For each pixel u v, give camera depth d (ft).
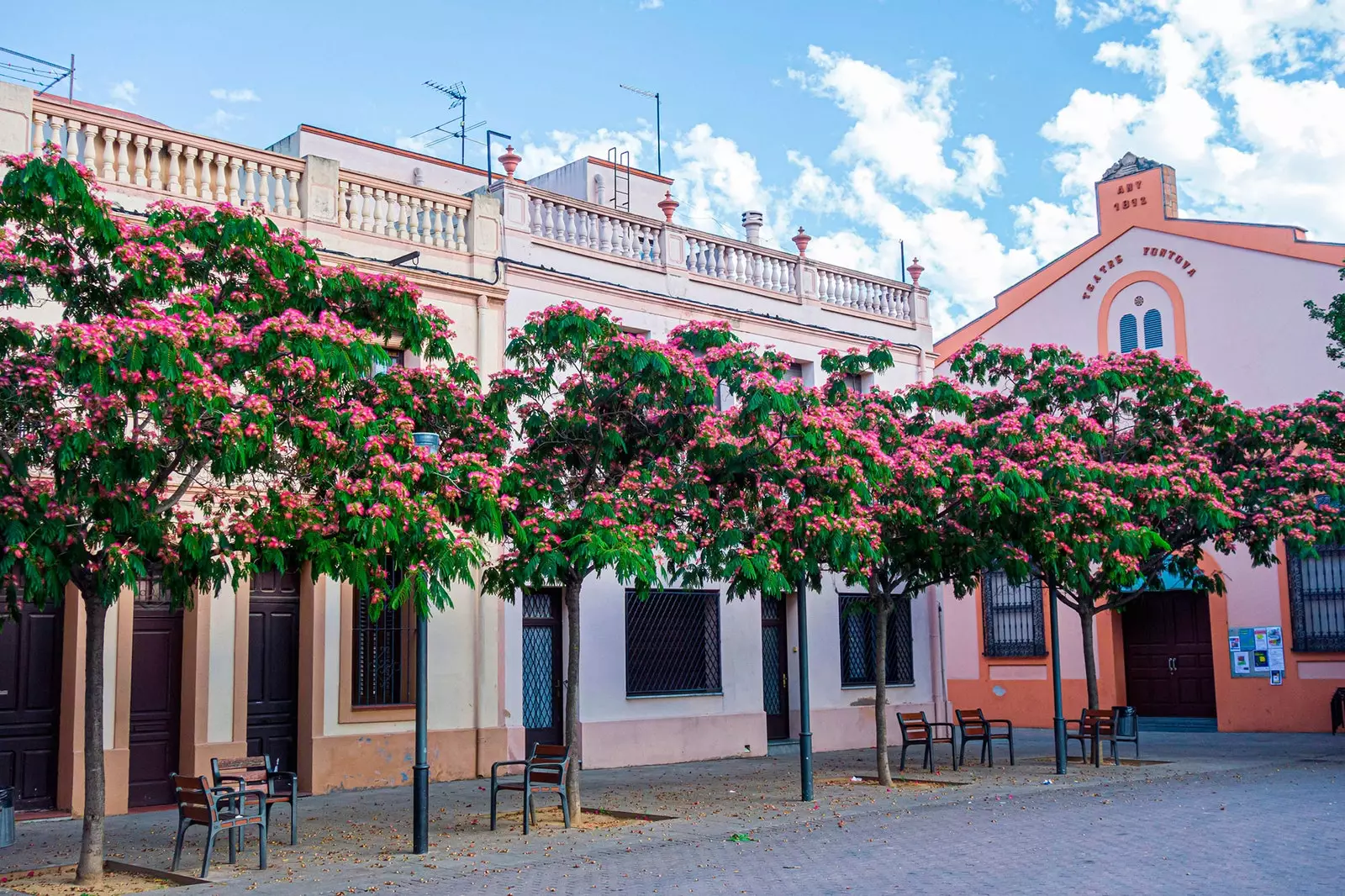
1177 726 84.58
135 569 30.76
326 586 51.98
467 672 56.29
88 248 34.37
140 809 47.29
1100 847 34.88
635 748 62.34
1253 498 59.77
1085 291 93.30
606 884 31.09
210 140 51.03
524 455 42.65
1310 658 79.82
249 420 31.35
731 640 68.13
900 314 82.38
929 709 79.10
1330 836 36.14
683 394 42.04
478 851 36.60
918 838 37.50
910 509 47.37
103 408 30.04
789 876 31.58
